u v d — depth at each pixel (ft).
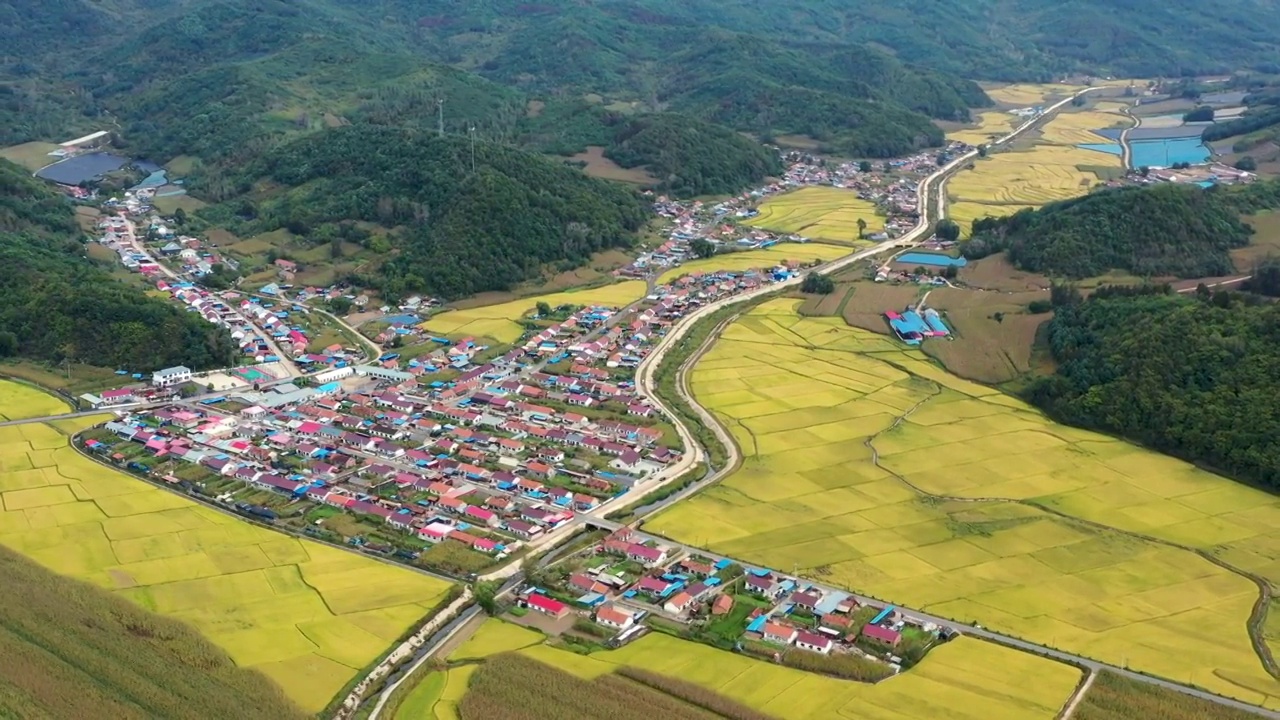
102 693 410.52
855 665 437.58
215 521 579.89
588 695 415.64
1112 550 551.59
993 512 597.11
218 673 429.79
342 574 521.24
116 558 530.68
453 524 581.12
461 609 494.59
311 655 447.83
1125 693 417.08
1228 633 469.16
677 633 472.03
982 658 445.37
